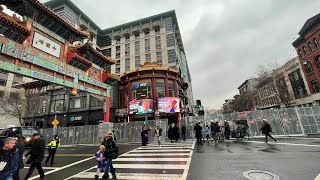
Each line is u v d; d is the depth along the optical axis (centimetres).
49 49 1670
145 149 1398
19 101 3362
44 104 3766
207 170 693
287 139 1538
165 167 783
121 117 3053
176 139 1877
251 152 1015
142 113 2786
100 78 2398
